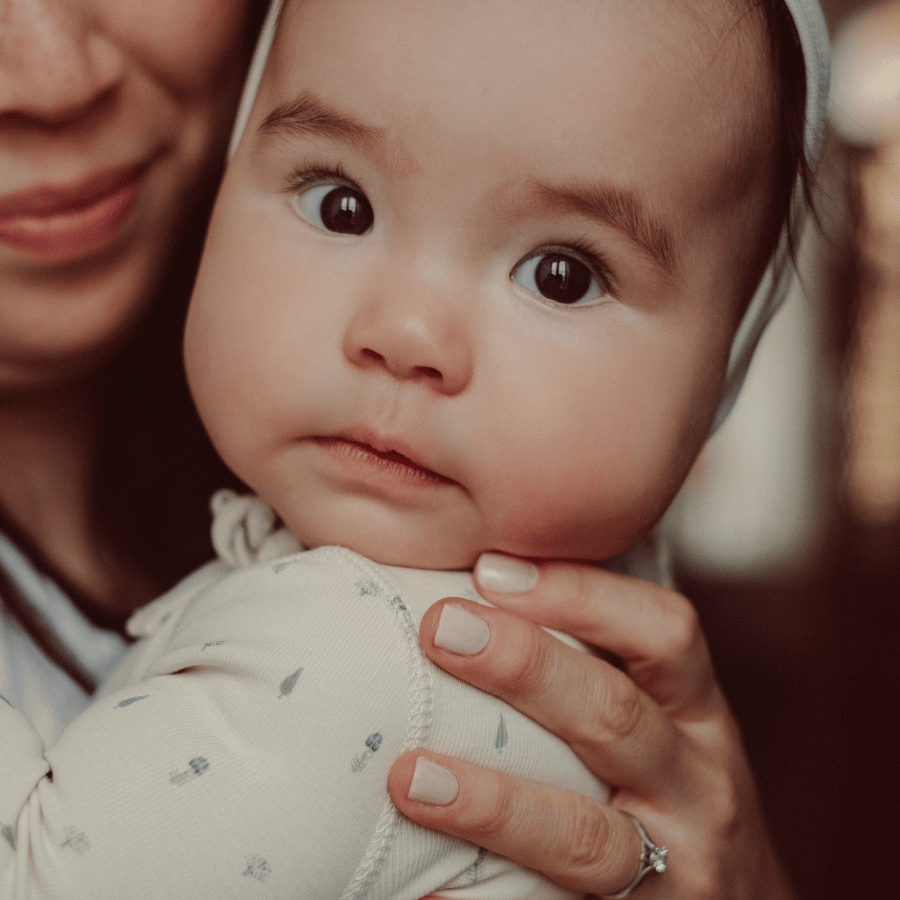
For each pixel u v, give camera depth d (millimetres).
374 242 659
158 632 787
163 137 821
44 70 717
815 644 3076
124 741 608
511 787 660
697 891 834
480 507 667
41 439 976
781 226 802
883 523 3260
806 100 779
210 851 578
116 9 750
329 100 653
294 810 587
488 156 622
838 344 3289
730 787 879
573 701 717
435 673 644
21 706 779
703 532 3787
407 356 627
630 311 676
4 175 746
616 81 631
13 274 783
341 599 641
